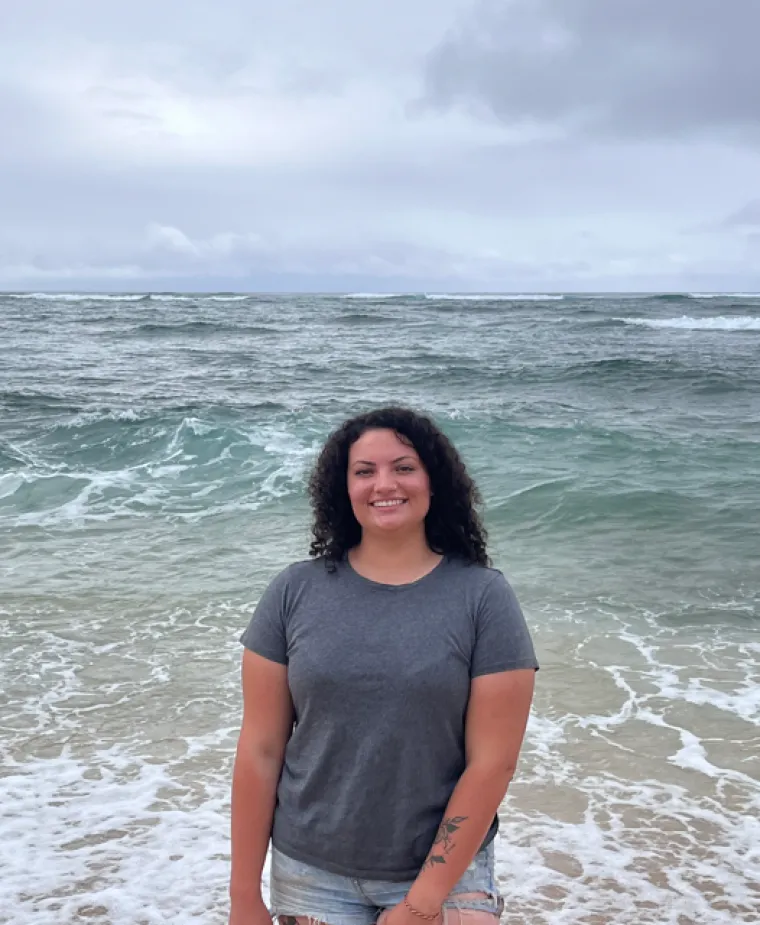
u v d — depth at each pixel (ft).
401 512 6.39
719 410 54.39
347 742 6.13
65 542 27.81
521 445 42.65
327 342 105.09
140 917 10.53
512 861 11.60
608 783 13.57
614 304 214.28
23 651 18.79
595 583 23.81
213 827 12.34
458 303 227.40
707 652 18.93
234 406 53.83
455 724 6.13
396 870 6.16
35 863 11.50
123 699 16.48
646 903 10.78
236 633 19.92
